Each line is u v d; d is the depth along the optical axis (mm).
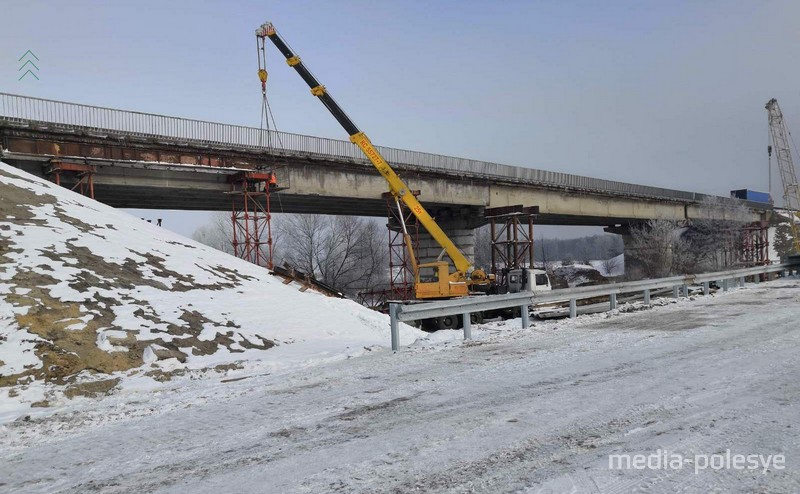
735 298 18531
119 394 8695
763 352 8711
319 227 67188
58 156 25250
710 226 68312
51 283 12469
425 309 11719
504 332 12867
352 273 69812
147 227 22172
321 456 4910
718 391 6453
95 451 5441
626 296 31453
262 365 10539
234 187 32500
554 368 8117
